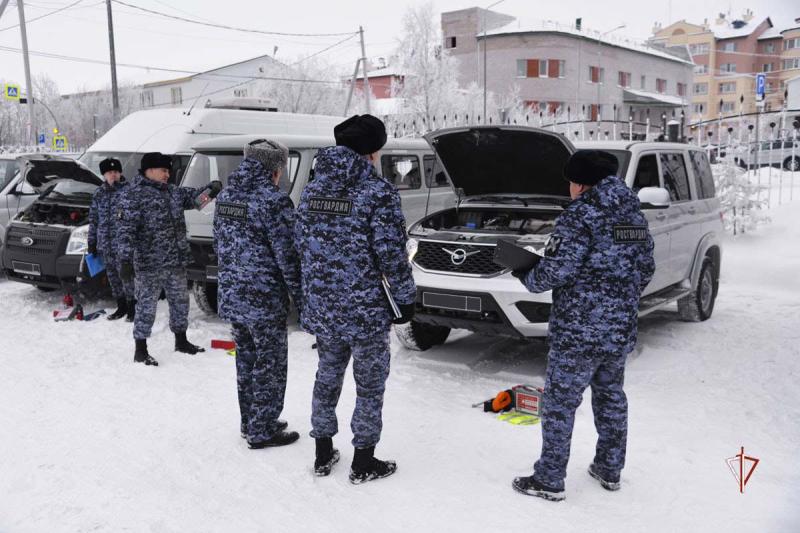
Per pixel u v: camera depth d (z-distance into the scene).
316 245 3.28
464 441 4.05
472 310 4.99
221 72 50.97
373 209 3.21
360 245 3.22
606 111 42.31
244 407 4.05
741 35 58.91
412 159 7.93
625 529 3.05
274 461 3.79
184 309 5.94
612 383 3.34
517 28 40.09
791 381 4.99
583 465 3.71
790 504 3.24
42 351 6.04
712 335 6.32
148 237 5.56
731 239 10.72
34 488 3.48
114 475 3.61
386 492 3.42
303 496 3.38
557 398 3.23
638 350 5.93
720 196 10.91
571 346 3.17
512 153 5.26
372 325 3.30
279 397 3.97
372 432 3.48
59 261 7.50
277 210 3.63
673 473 3.59
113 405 4.68
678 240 6.17
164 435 4.15
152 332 6.70
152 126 10.20
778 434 4.09
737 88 57.88
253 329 3.80
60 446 3.98
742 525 3.06
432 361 5.76
